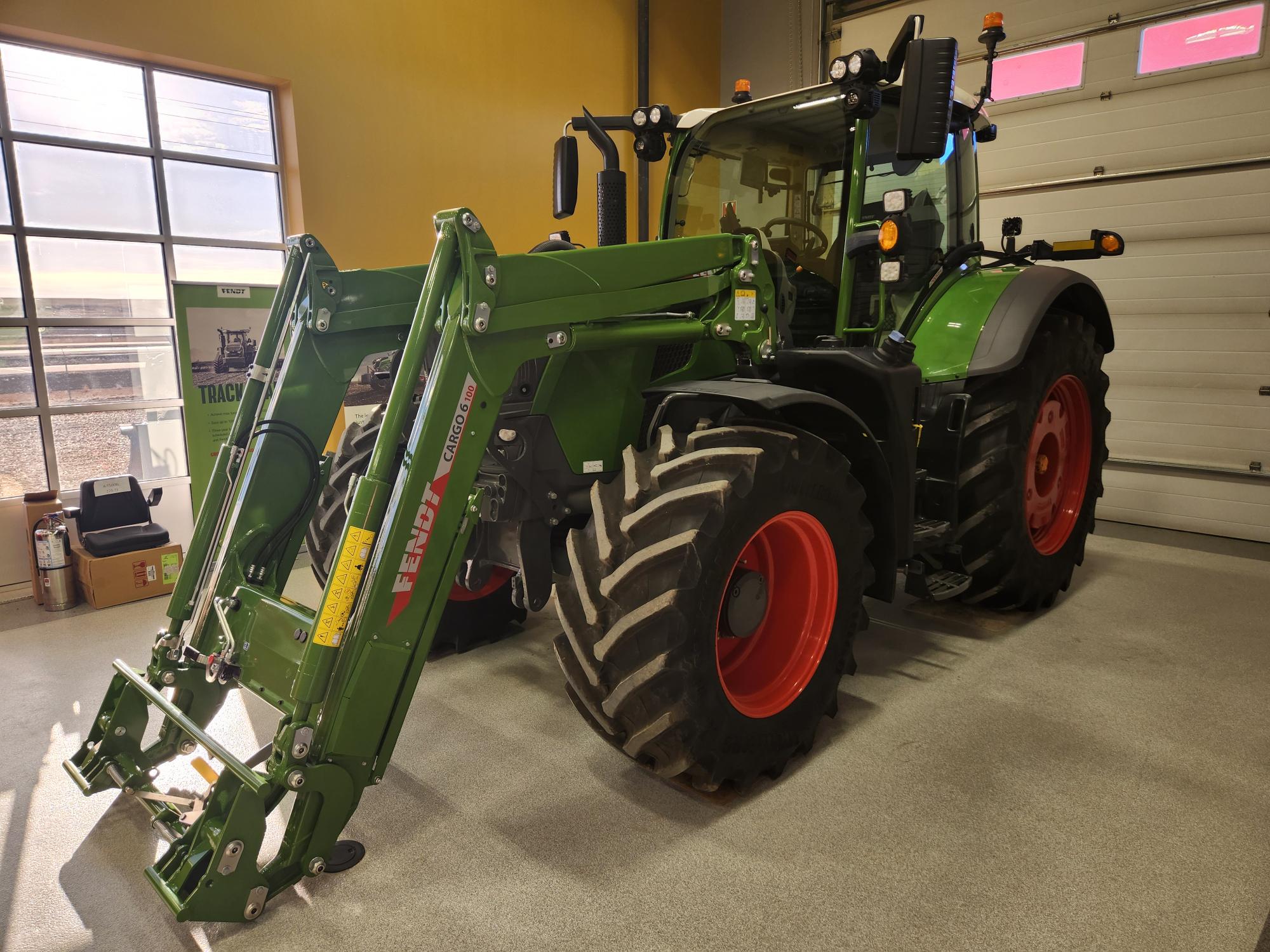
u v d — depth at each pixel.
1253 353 4.15
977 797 1.85
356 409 4.47
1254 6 3.94
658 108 2.58
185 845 1.51
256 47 3.97
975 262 3.04
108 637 3.03
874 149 2.39
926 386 2.65
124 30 3.56
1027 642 2.80
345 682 1.46
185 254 4.14
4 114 3.50
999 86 4.83
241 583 1.77
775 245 2.55
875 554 2.22
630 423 2.03
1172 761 2.01
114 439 4.01
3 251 3.59
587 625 1.69
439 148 4.80
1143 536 4.34
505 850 1.68
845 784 1.92
